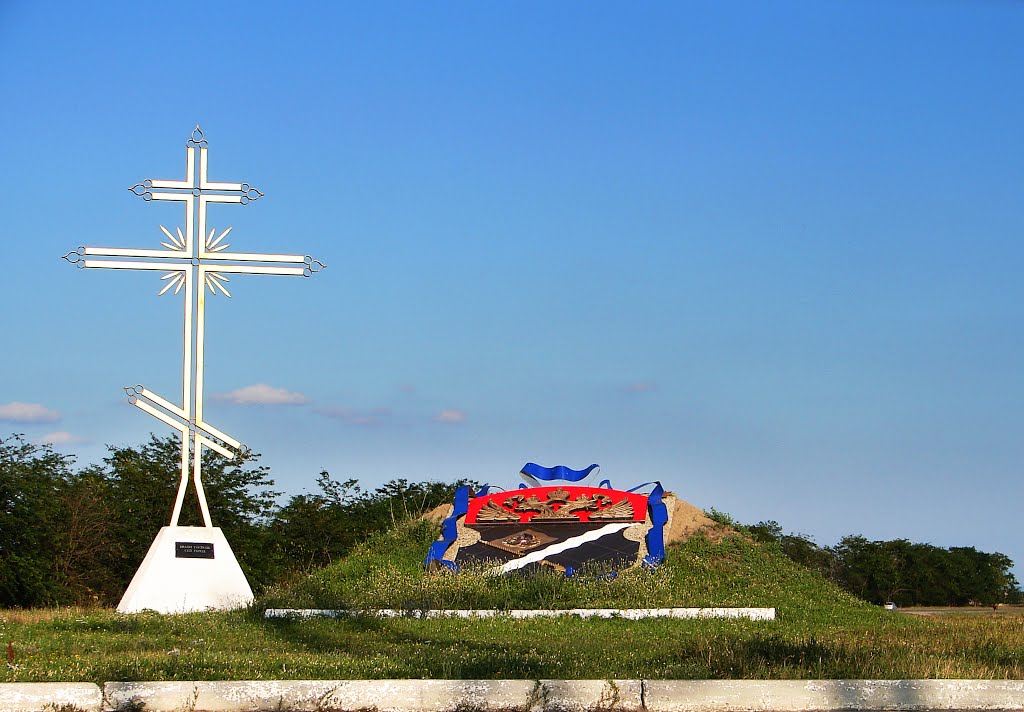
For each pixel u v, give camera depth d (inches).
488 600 804.6
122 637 595.8
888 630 724.0
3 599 1164.5
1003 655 541.6
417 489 1726.1
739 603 831.7
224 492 1401.3
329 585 888.9
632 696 435.5
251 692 429.4
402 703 430.6
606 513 979.3
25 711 416.5
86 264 824.3
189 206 845.2
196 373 839.7
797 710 437.1
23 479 1228.5
